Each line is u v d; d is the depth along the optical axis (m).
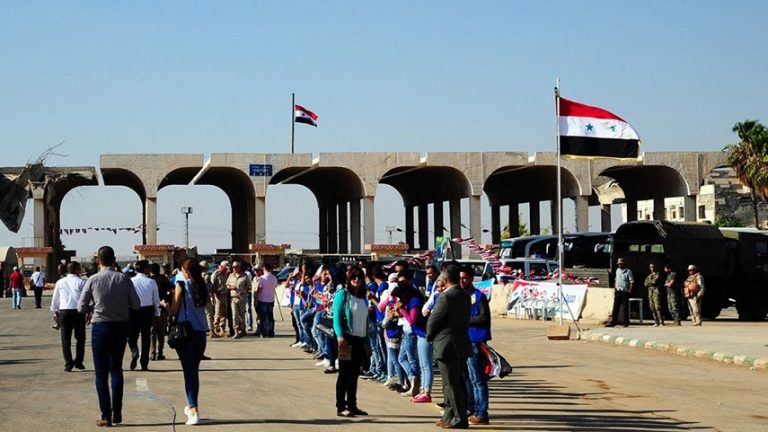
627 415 13.41
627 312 30.64
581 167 72.12
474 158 71.56
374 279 17.75
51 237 75.69
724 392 15.98
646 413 13.61
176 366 20.11
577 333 28.08
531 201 83.06
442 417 12.27
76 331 18.83
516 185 83.25
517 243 53.16
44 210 70.31
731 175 102.19
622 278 30.64
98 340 12.25
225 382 17.11
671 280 31.25
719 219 97.06
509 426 12.38
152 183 69.50
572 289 33.88
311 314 22.81
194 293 12.30
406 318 14.66
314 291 20.69
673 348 22.94
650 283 31.20
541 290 35.75
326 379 17.61
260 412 13.39
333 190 83.06
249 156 70.25
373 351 17.69
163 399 14.69
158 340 21.66
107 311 12.27
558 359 21.59
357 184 72.81
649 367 19.91
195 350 12.30
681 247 35.06
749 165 70.75
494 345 25.39
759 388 16.55
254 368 19.64
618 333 26.77
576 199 72.62
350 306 13.04
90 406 13.91
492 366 12.44
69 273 18.88
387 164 71.38
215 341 27.27
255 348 24.75
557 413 13.56
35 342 26.64
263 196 70.12
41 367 19.52
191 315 12.26
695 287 31.05
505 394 15.67
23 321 37.44
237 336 28.42
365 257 64.81
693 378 18.03
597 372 18.98
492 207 92.25
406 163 71.50
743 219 98.31
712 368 19.75
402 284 14.76
